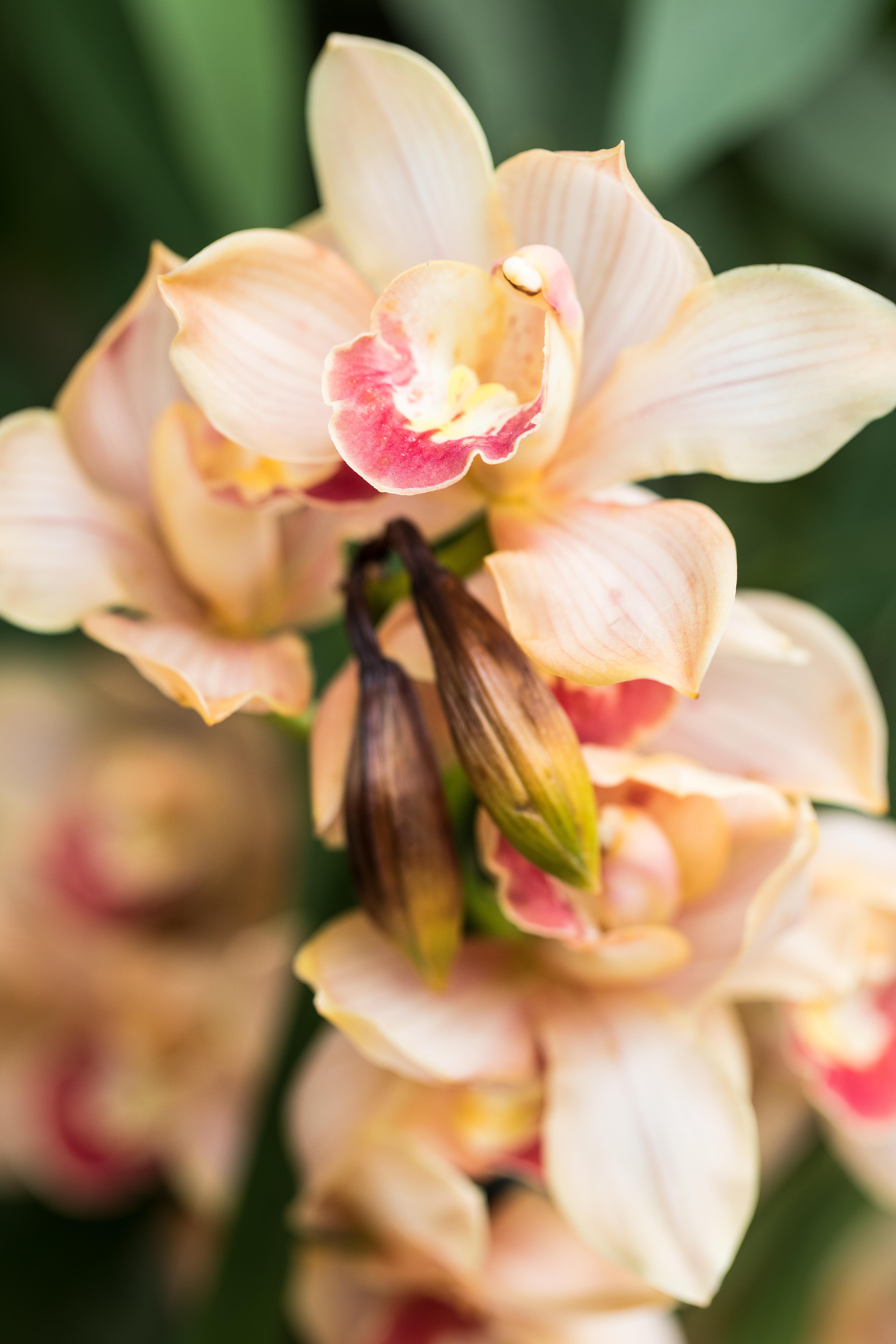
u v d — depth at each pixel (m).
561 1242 0.46
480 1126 0.45
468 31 0.53
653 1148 0.43
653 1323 0.48
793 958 0.44
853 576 0.51
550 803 0.41
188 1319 0.53
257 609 0.45
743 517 0.54
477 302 0.42
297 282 0.42
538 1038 0.44
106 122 0.53
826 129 0.53
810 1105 0.48
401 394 0.41
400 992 0.44
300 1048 0.46
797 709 0.45
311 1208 0.46
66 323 0.57
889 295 0.54
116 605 0.44
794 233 0.54
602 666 0.41
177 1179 0.54
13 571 0.44
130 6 0.51
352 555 0.45
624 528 0.42
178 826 0.56
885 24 0.53
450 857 0.42
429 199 0.43
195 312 0.41
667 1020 0.44
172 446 0.44
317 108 0.42
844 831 0.46
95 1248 0.56
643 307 0.43
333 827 0.43
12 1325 0.55
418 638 0.43
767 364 0.42
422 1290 0.48
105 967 0.54
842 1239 0.53
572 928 0.43
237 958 0.52
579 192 0.42
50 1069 0.55
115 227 0.56
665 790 0.43
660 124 0.49
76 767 0.58
